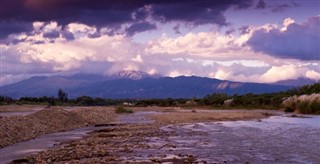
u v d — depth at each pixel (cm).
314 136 3875
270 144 3269
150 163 2353
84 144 3397
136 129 4847
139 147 3095
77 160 2519
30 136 4106
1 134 3781
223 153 2781
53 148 3262
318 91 11438
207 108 12800
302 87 12200
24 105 16125
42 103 17862
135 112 10194
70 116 6031
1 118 4606
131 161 2427
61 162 2455
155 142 3469
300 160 2502
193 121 6241
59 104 18262
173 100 16300
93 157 2631
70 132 4675
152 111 10925
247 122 5978
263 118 7031
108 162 2392
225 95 15262
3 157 2848
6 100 17888
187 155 2666
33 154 2930
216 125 5381
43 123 5038
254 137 3809
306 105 8900
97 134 4334
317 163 2403
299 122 5931
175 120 6431
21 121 4659
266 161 2466
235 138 3734
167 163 2366
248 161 2461
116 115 8206
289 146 3139
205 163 2380
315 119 6725
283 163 2402
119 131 4653
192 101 15088
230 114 7719
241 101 12688
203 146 3166
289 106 9488
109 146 3186
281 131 4419
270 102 11881
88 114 6956
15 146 3431
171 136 3972
